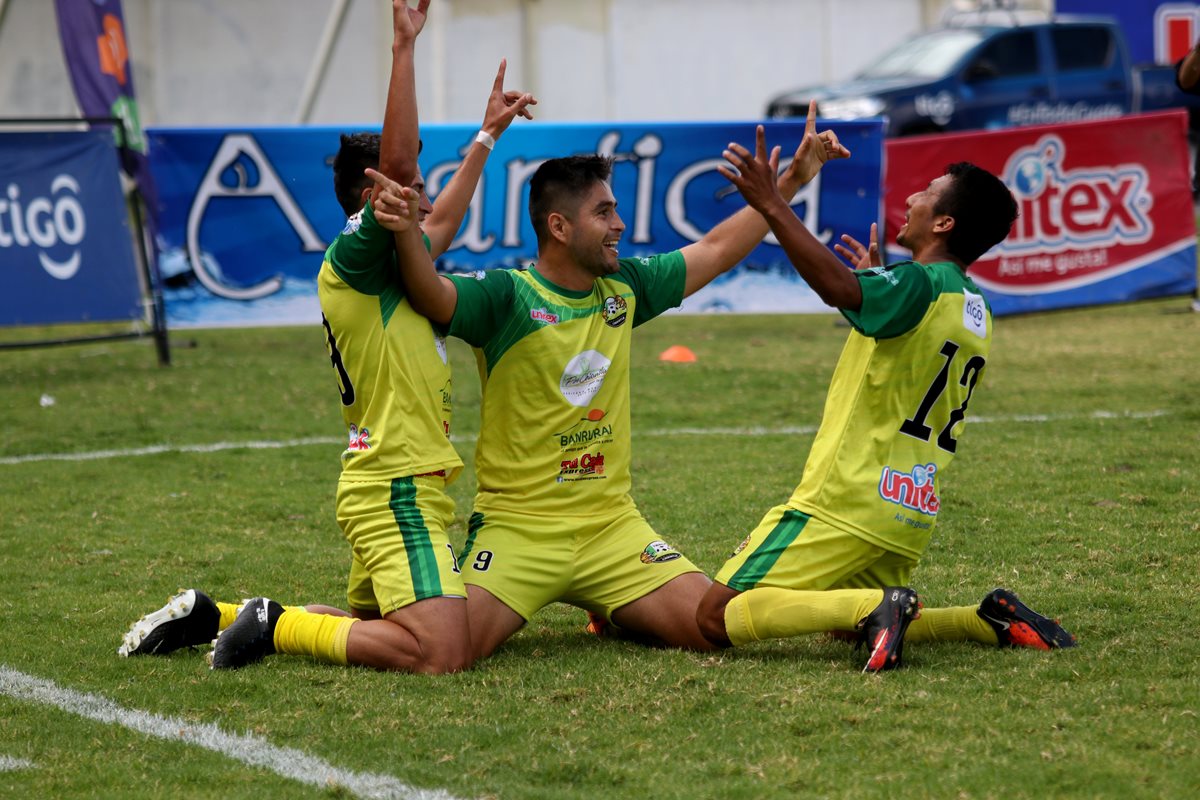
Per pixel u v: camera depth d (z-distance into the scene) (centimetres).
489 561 1174
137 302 2939
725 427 2339
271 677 1120
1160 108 5450
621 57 6144
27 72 5825
